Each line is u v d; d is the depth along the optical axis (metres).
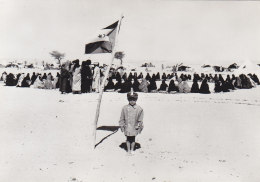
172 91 22.33
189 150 8.05
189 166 6.96
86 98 16.80
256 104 15.65
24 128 9.96
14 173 6.54
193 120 11.42
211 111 13.38
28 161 7.22
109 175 6.47
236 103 16.09
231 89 24.75
